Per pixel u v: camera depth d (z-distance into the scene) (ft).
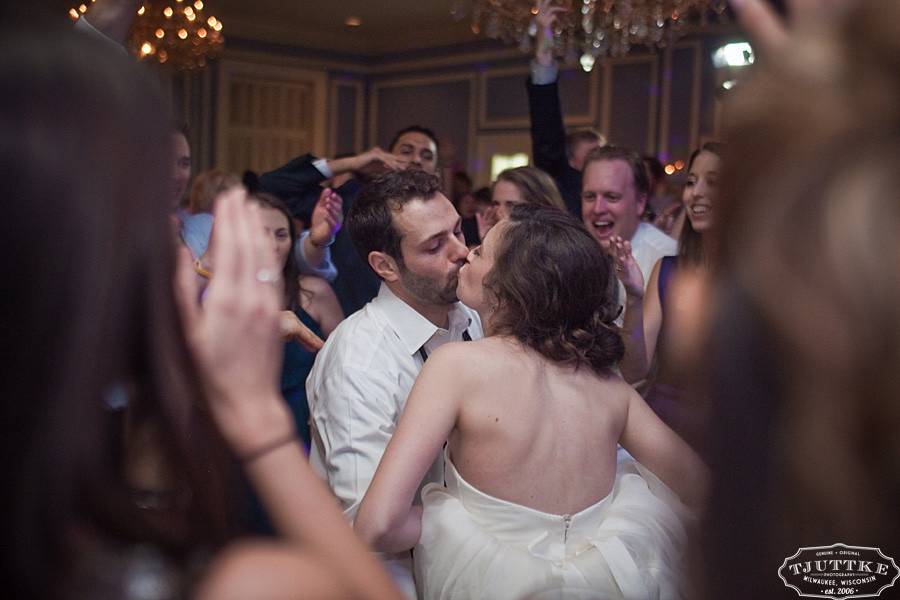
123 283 1.70
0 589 1.63
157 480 1.90
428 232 6.46
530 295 5.25
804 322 1.30
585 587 4.75
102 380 1.68
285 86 38.88
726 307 1.43
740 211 1.41
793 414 1.36
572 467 5.13
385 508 4.82
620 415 5.42
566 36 14.43
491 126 36.14
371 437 6.01
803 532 1.42
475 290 5.65
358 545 2.20
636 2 14.17
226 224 2.17
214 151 37.09
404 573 5.38
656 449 5.34
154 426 1.86
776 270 1.34
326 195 10.38
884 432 1.28
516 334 5.35
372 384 6.16
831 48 1.38
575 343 5.30
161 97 1.82
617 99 31.96
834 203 1.31
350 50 39.83
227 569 1.85
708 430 1.49
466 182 23.72
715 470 1.49
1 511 1.62
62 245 1.62
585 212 11.04
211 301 2.11
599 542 4.94
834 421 1.31
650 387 8.18
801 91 1.38
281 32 37.47
